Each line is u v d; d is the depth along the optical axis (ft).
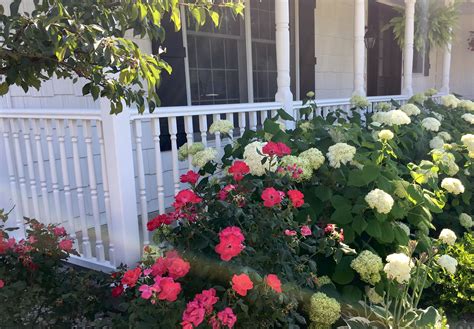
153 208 15.25
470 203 12.55
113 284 8.87
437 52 35.55
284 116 12.28
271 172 8.19
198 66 17.15
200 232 6.97
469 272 9.19
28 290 7.48
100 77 5.81
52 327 7.64
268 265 6.92
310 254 8.72
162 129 15.21
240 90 19.01
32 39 5.07
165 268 6.36
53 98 13.43
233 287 5.74
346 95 25.43
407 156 12.74
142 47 14.44
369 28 25.17
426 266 7.91
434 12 24.79
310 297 7.44
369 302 8.47
